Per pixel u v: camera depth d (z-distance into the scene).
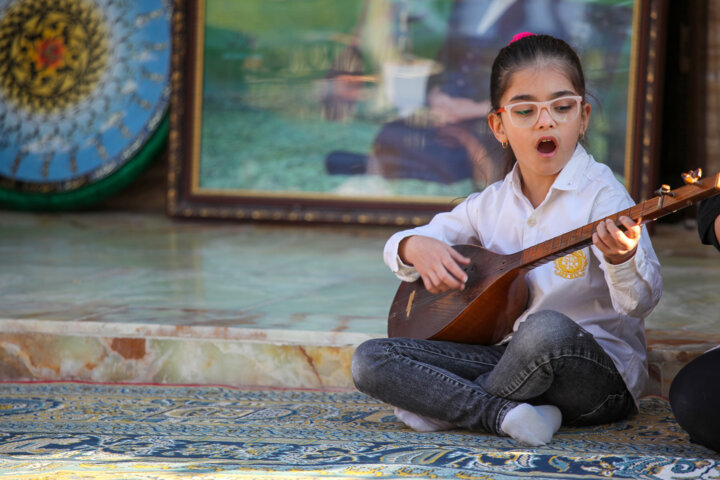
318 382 7.11
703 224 5.13
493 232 6.20
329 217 14.97
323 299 8.80
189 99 15.68
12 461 5.02
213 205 15.53
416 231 6.40
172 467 4.83
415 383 5.63
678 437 5.52
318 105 15.23
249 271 10.61
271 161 15.41
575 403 5.57
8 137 16.80
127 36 16.55
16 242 13.07
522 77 5.75
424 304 6.14
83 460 5.03
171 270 10.67
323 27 15.21
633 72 13.77
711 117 14.24
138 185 17.56
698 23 14.23
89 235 13.91
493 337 5.99
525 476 4.60
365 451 5.19
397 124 14.92
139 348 7.43
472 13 14.62
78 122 16.58
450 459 4.95
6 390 7.21
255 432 5.73
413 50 14.86
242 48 15.52
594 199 5.77
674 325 7.50
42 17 16.97
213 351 7.30
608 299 5.88
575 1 14.07
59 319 7.72
